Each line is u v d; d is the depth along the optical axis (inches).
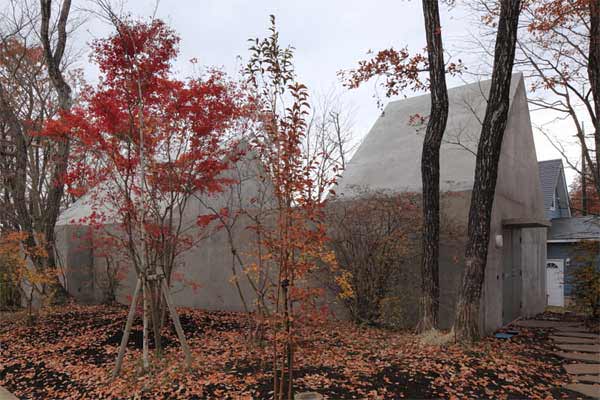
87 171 306.8
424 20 311.4
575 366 244.5
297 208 162.7
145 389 208.5
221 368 232.5
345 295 207.5
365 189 367.2
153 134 278.8
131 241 271.1
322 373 218.5
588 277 401.7
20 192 444.8
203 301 450.9
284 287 159.2
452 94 428.8
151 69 268.4
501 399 190.1
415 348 267.7
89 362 261.9
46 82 508.1
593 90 335.3
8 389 226.8
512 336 331.3
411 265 333.7
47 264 444.8
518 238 430.9
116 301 502.9
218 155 307.0
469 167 352.5
